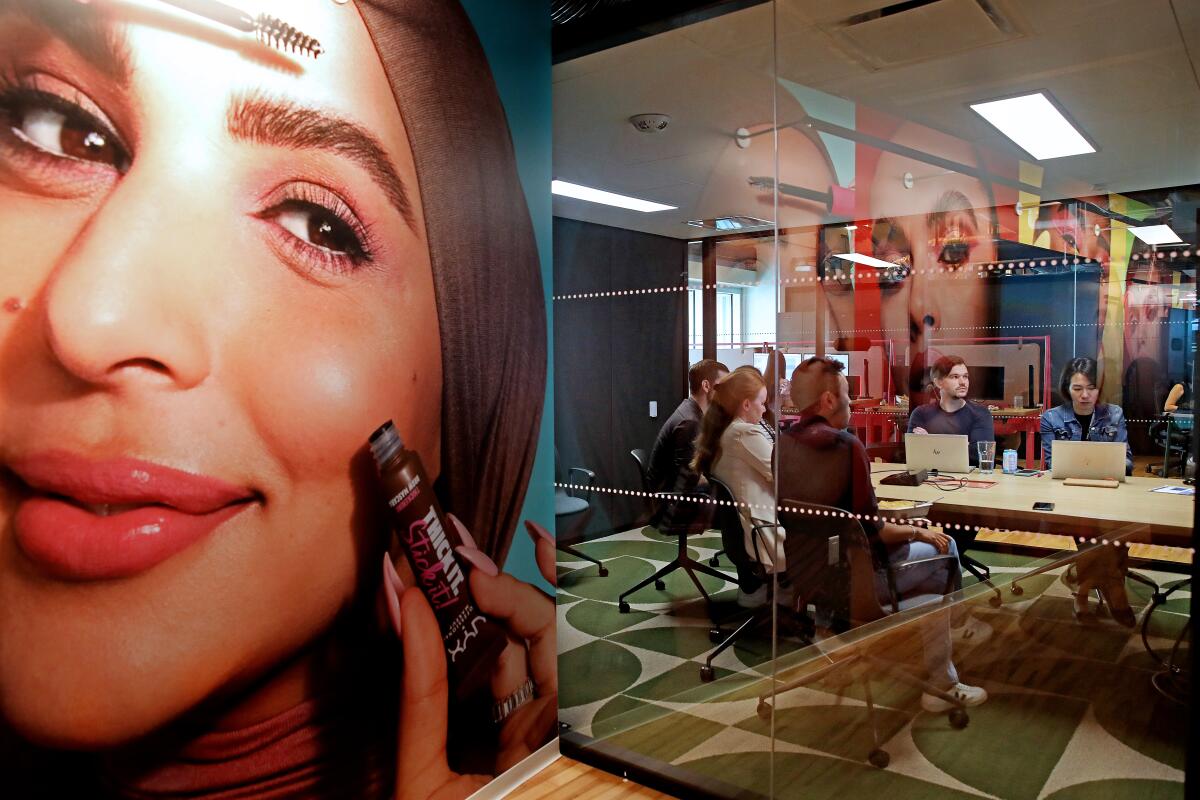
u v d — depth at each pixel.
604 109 3.00
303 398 1.76
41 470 1.30
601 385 2.98
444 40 2.18
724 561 2.84
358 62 1.89
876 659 2.64
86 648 1.39
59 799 1.35
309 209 1.77
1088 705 2.31
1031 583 2.41
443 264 2.18
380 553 1.98
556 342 3.06
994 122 3.31
